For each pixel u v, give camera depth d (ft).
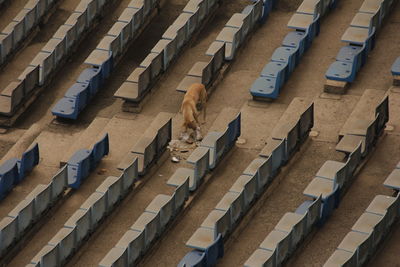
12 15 155.43
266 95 135.85
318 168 127.95
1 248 119.65
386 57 141.79
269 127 133.49
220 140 126.82
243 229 121.60
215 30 149.18
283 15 150.10
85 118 139.33
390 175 121.90
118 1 155.02
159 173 129.39
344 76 136.26
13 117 140.36
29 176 131.13
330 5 148.77
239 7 151.94
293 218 118.11
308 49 144.05
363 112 132.57
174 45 142.61
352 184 125.39
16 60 149.07
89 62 142.61
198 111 136.87
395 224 119.96
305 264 117.08
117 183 123.13
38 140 136.05
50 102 143.02
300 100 135.64
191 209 124.67
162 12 152.87
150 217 120.16
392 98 134.72
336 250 114.11
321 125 132.77
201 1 147.13
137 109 138.00
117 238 122.31
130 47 148.25
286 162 127.24
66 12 154.81
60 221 125.08
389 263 116.47
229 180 127.44
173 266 118.83
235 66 143.33
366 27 142.72
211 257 114.83
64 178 126.21
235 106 137.59
